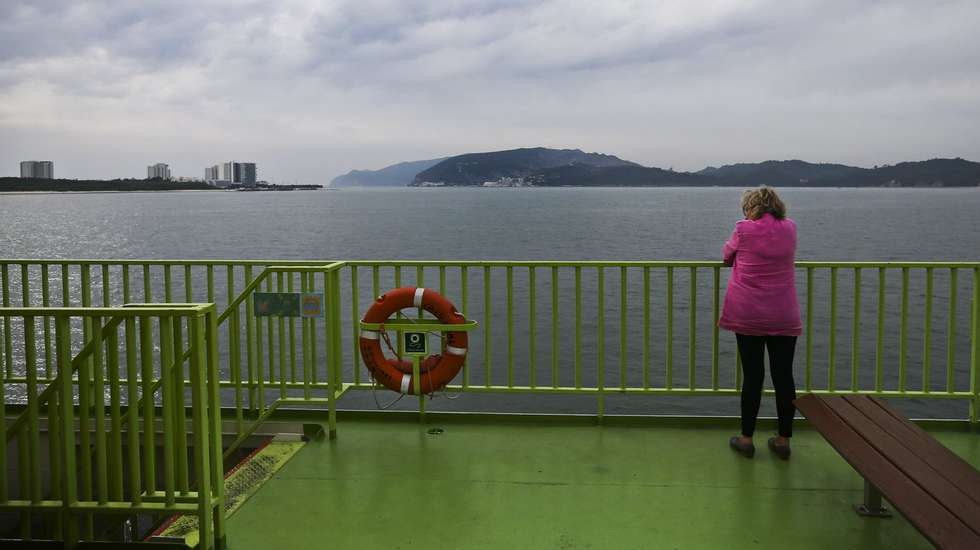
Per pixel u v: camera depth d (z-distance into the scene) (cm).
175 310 351
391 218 13700
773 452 512
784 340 496
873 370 2148
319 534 392
